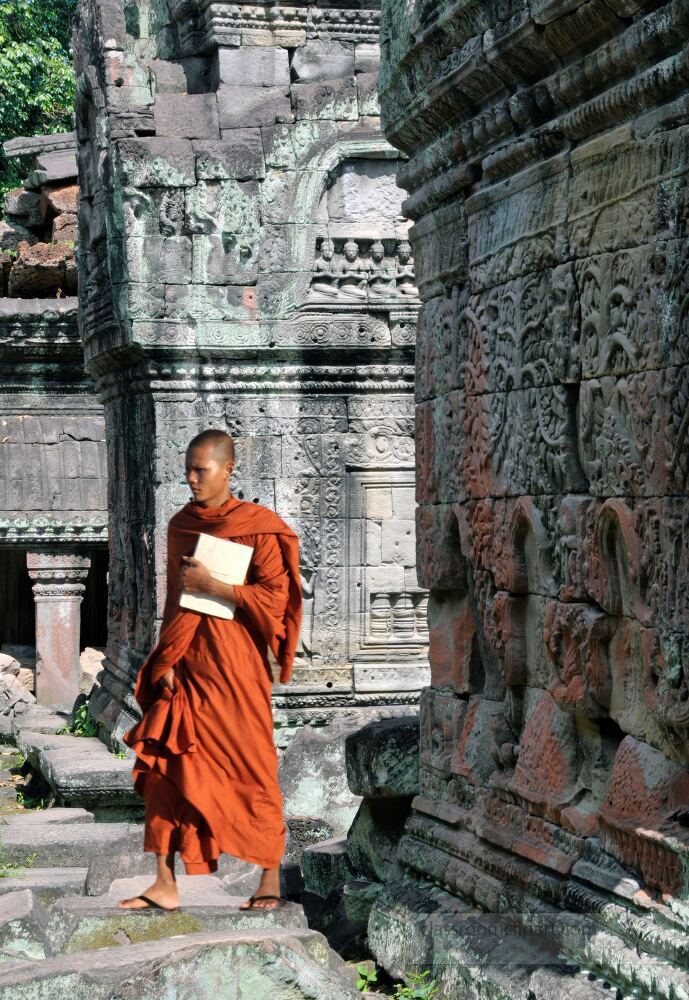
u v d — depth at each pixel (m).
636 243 7.51
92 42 18.11
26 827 13.88
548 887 8.39
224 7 17.39
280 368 17.59
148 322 17.03
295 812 14.95
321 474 17.81
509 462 9.26
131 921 8.10
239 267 17.33
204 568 7.97
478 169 9.83
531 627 9.20
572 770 8.57
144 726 7.94
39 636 24.77
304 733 15.48
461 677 10.50
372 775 11.45
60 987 7.09
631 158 7.56
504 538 9.30
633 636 7.79
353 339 17.59
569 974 7.75
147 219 17.00
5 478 24.38
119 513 19.73
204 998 7.25
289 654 8.20
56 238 24.89
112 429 20.16
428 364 10.88
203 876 9.98
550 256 8.58
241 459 17.61
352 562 17.88
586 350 8.12
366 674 17.78
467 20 9.26
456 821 10.09
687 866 7.06
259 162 17.30
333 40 17.81
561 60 8.40
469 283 10.02
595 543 8.04
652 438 7.31
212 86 17.86
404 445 17.94
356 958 10.59
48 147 26.30
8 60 34.19
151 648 17.50
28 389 24.53
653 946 7.17
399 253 17.78
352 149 17.53
